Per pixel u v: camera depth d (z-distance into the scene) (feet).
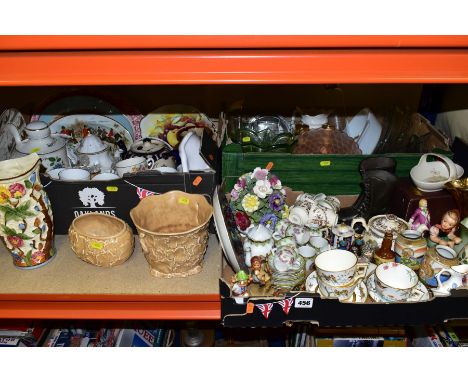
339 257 3.18
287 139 3.77
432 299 2.95
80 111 4.25
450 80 2.46
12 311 3.22
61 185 3.36
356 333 4.24
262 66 2.44
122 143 4.25
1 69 2.43
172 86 4.35
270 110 4.31
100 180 3.35
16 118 4.11
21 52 2.42
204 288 3.23
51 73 2.44
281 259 3.09
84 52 2.42
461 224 3.23
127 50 2.43
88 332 4.48
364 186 3.56
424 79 2.46
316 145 3.86
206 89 4.41
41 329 4.35
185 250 3.16
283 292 3.07
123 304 3.24
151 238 3.09
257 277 3.12
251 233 3.24
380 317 3.05
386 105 4.38
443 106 4.32
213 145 3.69
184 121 4.28
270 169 3.59
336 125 4.22
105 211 3.50
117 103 4.23
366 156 3.55
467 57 2.42
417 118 4.01
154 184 3.38
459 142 3.82
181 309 3.21
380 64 2.44
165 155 3.73
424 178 3.55
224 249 3.14
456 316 3.03
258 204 3.38
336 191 3.74
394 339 4.21
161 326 4.78
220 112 4.31
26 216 3.14
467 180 3.27
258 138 3.83
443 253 3.24
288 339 4.70
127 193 3.41
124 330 4.47
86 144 3.82
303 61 2.44
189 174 3.34
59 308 3.22
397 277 3.16
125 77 2.46
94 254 3.25
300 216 3.38
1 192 3.02
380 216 3.51
